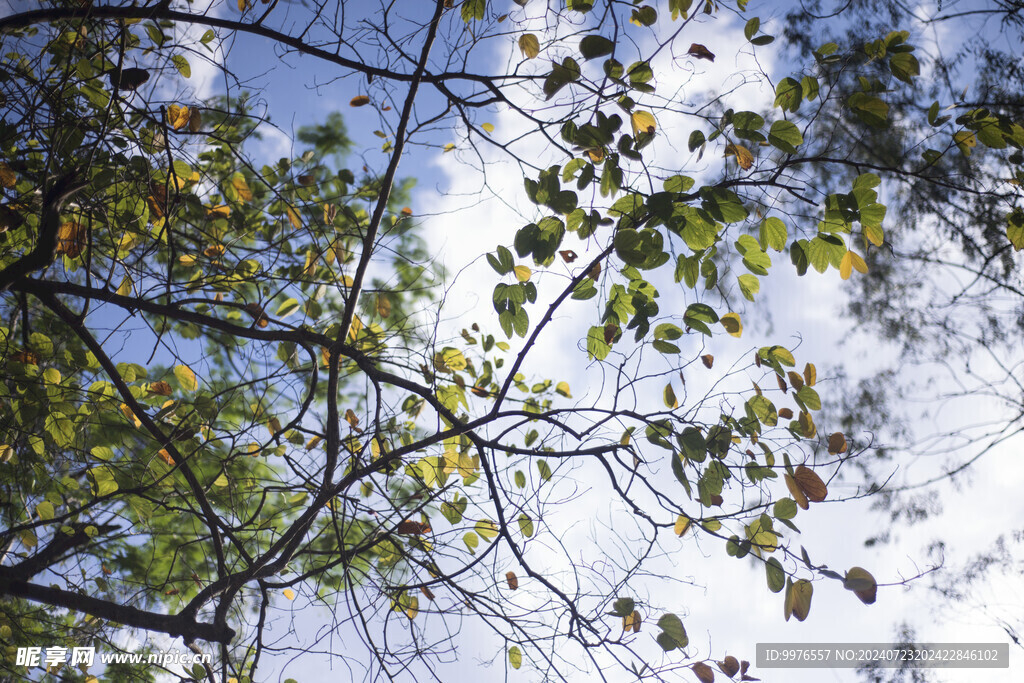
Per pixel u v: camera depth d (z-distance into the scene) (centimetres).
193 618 309
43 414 302
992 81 419
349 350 332
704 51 279
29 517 327
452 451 337
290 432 369
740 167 287
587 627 297
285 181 394
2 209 299
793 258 265
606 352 291
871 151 412
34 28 330
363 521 342
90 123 311
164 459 330
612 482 290
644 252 261
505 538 306
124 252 338
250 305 337
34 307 369
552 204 270
